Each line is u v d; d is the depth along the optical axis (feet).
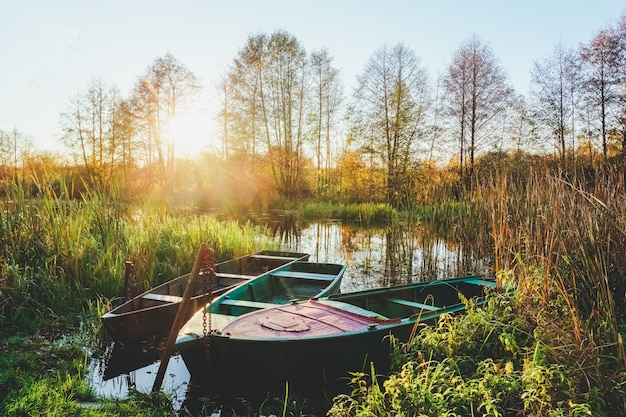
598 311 14.17
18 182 27.48
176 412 14.28
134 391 14.67
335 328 15.98
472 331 15.01
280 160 106.63
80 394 14.23
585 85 87.97
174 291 23.90
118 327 18.08
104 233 28.84
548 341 13.64
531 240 19.38
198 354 15.06
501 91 94.07
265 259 33.06
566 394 11.35
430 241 49.52
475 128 94.89
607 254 17.44
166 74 108.06
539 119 94.17
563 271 16.52
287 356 14.92
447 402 11.81
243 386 15.51
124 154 109.70
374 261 41.19
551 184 21.12
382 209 78.02
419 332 17.28
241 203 93.45
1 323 19.83
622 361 12.40
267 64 105.19
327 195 100.17
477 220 40.37
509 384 12.03
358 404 13.08
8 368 15.65
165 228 34.53
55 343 18.83
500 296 16.88
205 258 15.17
